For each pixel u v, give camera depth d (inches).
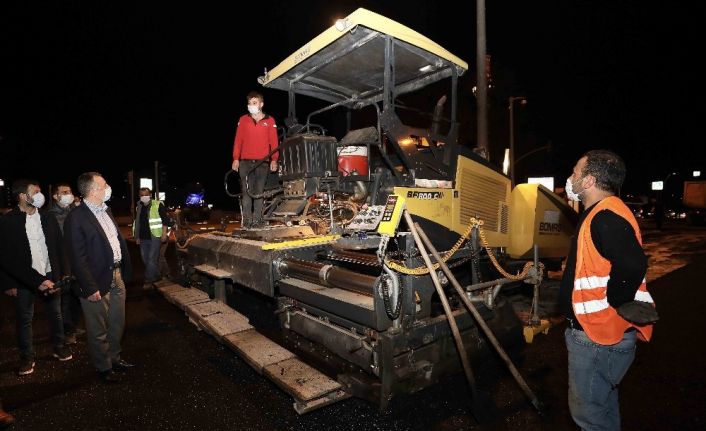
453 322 128.5
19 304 169.2
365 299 135.2
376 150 226.4
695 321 221.6
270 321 215.6
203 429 127.9
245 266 177.8
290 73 213.6
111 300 168.2
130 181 732.7
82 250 153.0
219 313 185.2
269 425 129.0
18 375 169.3
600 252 87.4
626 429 125.3
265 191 228.4
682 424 127.0
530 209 227.5
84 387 157.8
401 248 152.5
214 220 1364.4
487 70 344.5
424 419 130.9
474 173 191.5
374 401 127.8
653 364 169.3
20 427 131.4
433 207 168.9
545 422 128.2
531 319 190.2
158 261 318.0
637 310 82.8
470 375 128.9
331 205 179.3
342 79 221.0
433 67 199.3
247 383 158.4
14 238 161.9
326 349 158.1
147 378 164.1
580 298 90.3
